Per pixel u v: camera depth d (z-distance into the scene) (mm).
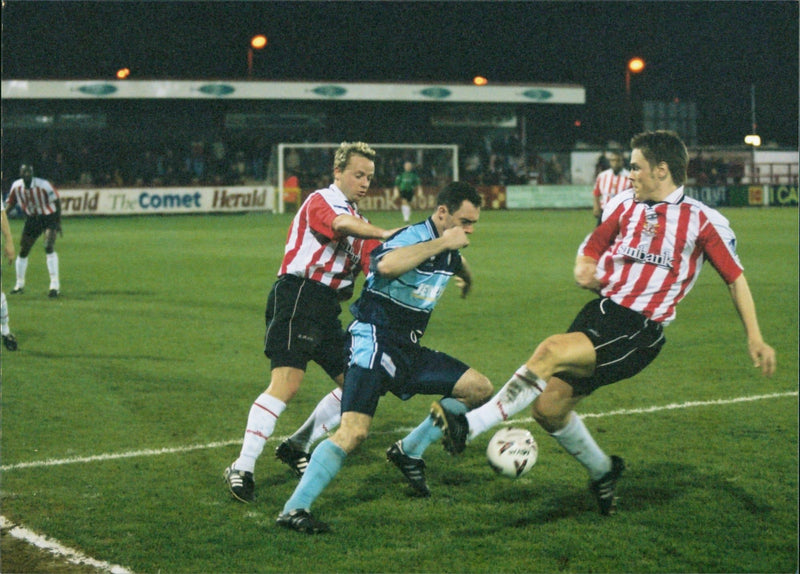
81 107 54219
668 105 69875
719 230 6504
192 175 51844
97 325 15336
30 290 19828
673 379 11367
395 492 7391
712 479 7648
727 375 11578
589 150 59281
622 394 10594
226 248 29125
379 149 52594
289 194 50531
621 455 8305
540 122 69562
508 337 14297
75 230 37469
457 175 53062
